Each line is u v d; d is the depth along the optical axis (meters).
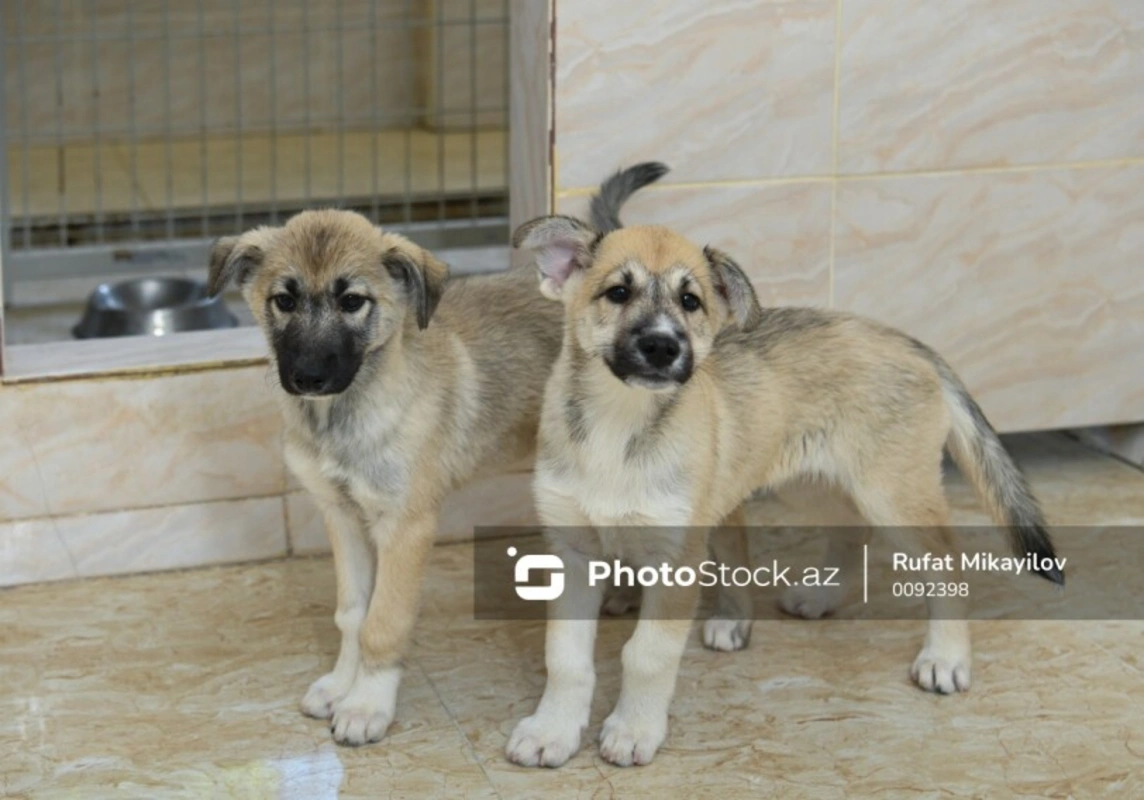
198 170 3.07
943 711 1.86
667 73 2.10
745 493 1.86
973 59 2.20
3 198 2.51
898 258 2.24
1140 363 2.38
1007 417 2.35
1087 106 2.25
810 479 1.92
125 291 2.46
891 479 1.87
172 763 1.76
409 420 1.80
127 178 3.01
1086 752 1.79
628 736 1.77
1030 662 1.95
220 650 1.96
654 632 1.76
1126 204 2.31
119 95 3.22
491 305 1.95
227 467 2.11
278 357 1.73
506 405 1.92
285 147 3.22
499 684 1.91
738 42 2.11
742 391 1.82
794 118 2.16
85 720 1.82
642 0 2.07
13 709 1.84
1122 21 2.23
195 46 3.23
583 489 1.75
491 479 2.21
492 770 1.76
